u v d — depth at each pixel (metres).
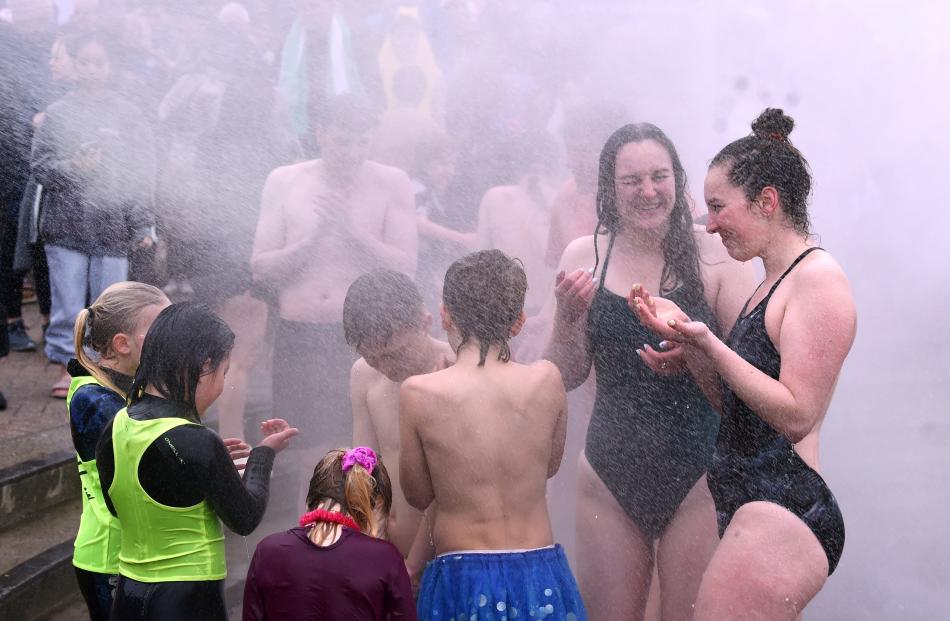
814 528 2.48
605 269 3.06
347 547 2.33
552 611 2.55
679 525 3.01
